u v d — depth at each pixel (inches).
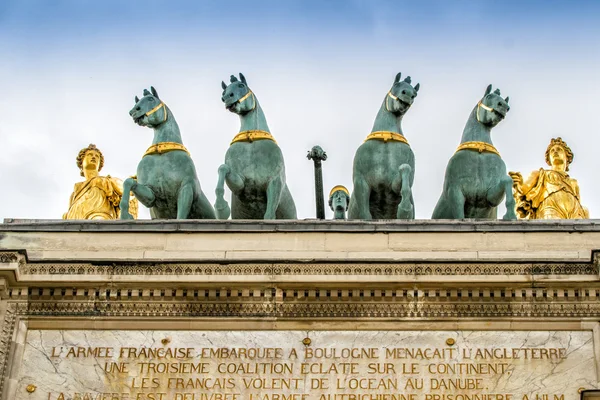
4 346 1398.9
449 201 1656.0
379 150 1654.8
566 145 1831.9
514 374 1373.0
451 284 1409.9
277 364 1385.3
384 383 1371.8
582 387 1366.9
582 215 1749.5
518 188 1772.9
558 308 1405.0
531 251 1460.4
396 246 1464.1
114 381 1382.9
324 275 1417.3
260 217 1686.8
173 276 1422.2
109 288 1425.9
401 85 1684.3
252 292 1418.6
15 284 1425.9
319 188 1752.0
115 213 1780.3
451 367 1378.0
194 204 1672.0
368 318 1405.0
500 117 1688.0
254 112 1702.8
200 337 1402.6
